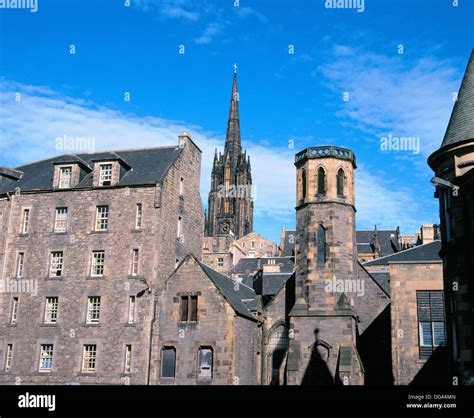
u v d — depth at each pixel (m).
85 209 44.47
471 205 24.47
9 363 42.81
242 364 39.75
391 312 37.97
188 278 40.22
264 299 47.25
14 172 50.56
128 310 41.34
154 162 47.12
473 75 28.45
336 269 40.72
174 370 39.09
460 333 24.41
